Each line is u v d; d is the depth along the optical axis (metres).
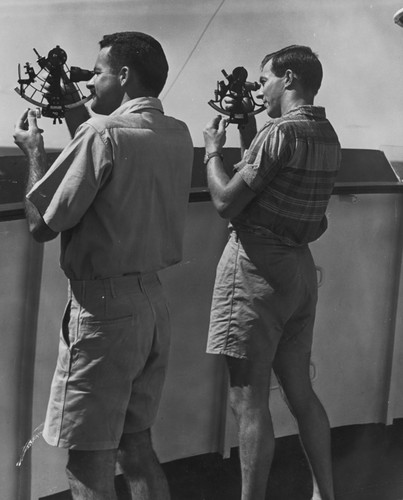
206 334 3.17
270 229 2.74
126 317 2.35
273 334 2.81
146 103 2.43
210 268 3.14
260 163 2.64
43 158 2.46
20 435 2.74
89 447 2.38
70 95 2.66
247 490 2.85
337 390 3.51
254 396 2.84
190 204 3.03
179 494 3.08
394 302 3.54
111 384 2.37
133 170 2.33
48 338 2.78
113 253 2.33
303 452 3.29
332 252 3.38
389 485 3.28
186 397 3.15
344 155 3.52
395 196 3.47
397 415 3.62
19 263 2.61
